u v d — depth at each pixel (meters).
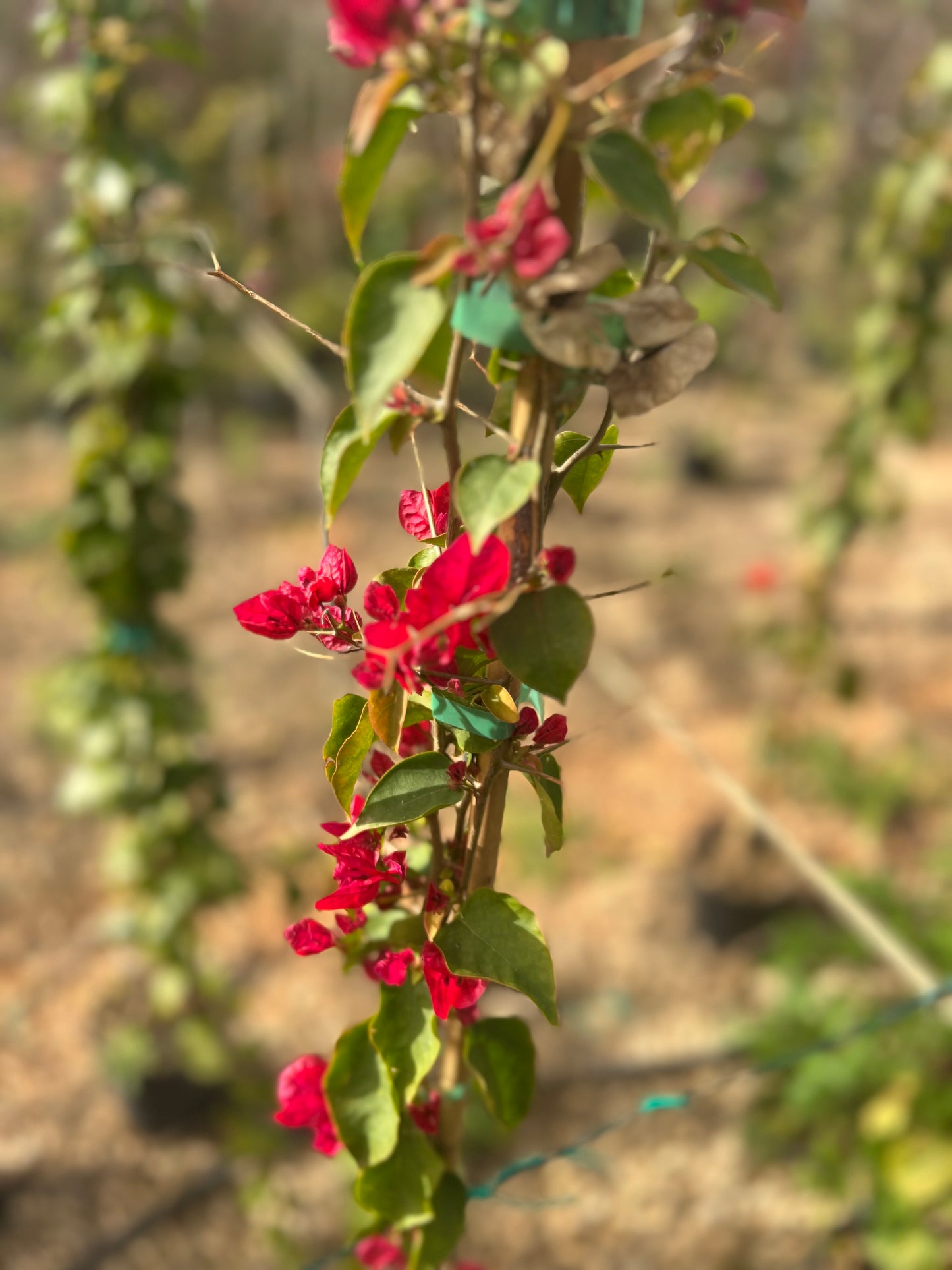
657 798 2.27
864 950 1.46
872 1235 1.27
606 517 3.57
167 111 1.41
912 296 1.68
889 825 2.13
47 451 3.76
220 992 1.54
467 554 0.34
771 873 1.93
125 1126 1.56
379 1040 0.41
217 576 3.02
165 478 1.33
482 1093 0.44
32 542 3.10
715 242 0.32
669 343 0.32
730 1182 1.51
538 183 0.29
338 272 3.93
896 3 3.41
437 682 0.39
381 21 0.27
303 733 2.41
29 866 2.01
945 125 1.54
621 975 1.85
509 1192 1.50
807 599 1.96
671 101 0.31
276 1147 1.49
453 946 0.39
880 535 1.98
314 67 3.64
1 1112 1.56
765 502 3.75
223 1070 1.53
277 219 3.67
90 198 1.17
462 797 0.41
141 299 1.17
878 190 1.66
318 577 0.41
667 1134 1.58
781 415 4.43
